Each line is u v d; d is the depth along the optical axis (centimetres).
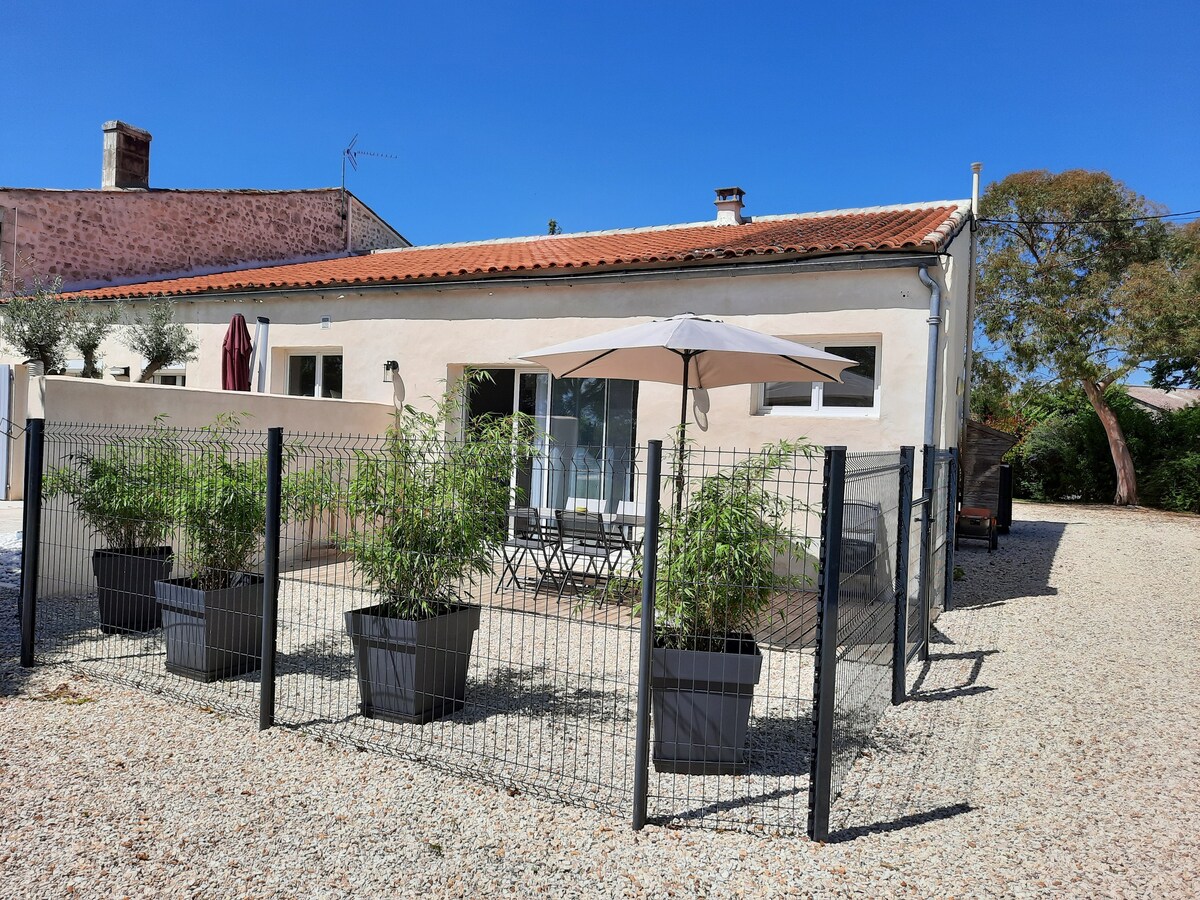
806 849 323
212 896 279
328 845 315
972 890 296
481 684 529
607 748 426
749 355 641
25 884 283
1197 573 1103
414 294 1049
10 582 761
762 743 441
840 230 1017
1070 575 1049
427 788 370
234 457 595
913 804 370
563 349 604
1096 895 295
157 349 1186
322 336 1126
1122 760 431
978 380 2488
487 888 288
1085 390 2309
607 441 953
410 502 464
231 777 376
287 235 1748
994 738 461
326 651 596
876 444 780
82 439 645
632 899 284
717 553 385
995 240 2528
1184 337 2048
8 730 425
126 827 325
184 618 527
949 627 743
